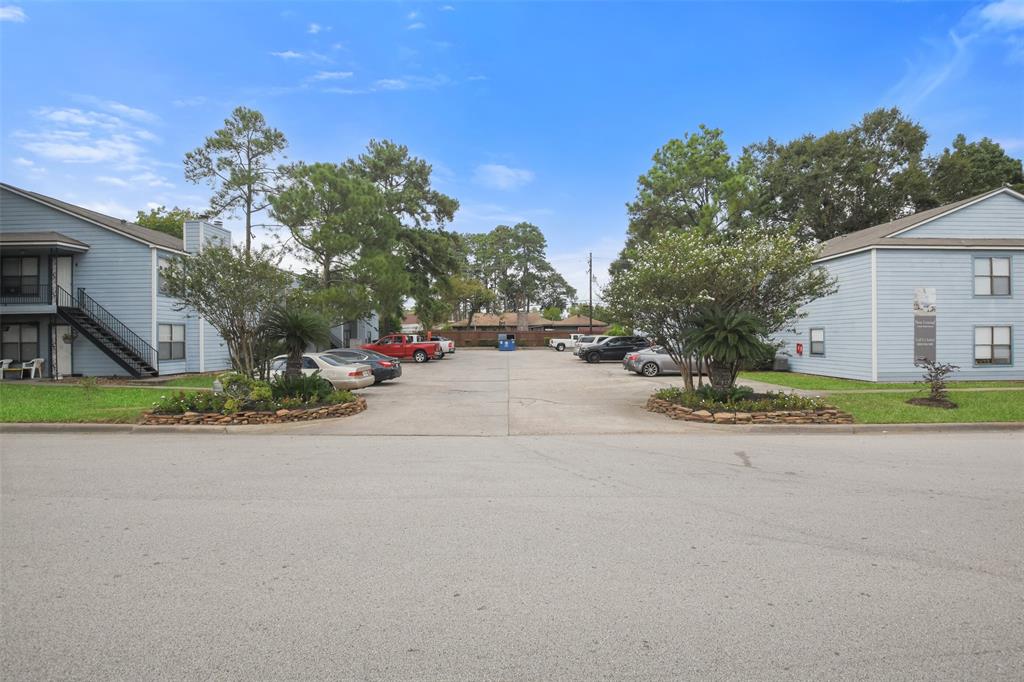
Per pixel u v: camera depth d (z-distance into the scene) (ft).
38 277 76.89
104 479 23.30
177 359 82.23
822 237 146.82
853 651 10.31
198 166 120.06
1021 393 52.42
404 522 17.67
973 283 68.69
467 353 157.48
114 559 14.64
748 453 29.01
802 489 21.63
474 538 16.22
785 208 153.17
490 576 13.62
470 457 28.17
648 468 25.46
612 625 11.30
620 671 9.70
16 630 11.07
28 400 48.88
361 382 55.67
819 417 37.73
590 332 208.64
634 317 46.83
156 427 36.47
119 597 12.47
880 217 139.13
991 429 36.68
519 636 10.87
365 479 23.38
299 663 9.96
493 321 263.70
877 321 68.13
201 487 22.02
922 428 36.63
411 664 9.93
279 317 43.98
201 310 42.88
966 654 10.20
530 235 314.35
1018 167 135.85
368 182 106.22
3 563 14.37
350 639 10.77
